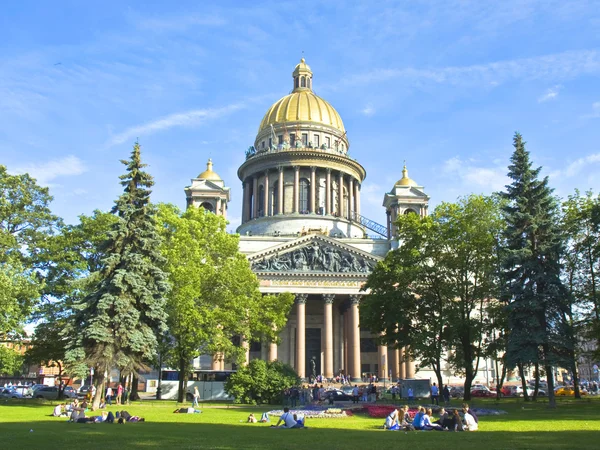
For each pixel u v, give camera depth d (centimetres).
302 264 10456
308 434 3081
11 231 6650
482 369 11025
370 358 11494
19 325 5609
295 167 13375
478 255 6269
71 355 4853
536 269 5416
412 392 7206
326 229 11850
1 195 6594
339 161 13675
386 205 13138
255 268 10325
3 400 6444
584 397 7375
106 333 4925
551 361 5184
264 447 2425
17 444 2478
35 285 5838
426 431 3319
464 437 2867
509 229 5684
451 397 8275
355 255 10738
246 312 7088
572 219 6650
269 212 13375
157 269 5366
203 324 6488
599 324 6012
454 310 6147
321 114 14425
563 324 5356
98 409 4925
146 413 4884
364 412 4947
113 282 5034
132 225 5356
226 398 7750
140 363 5159
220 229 7338
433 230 6419
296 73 15650
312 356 11638
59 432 3070
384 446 2456
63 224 7019
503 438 2773
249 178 14150
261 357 11150
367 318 6556
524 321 5409
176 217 6850
